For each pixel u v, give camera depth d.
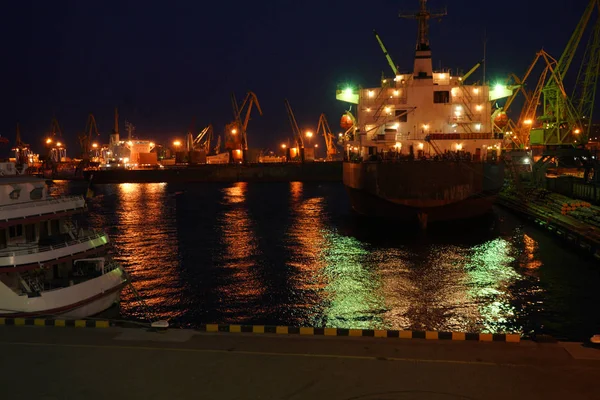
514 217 65.75
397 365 13.27
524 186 90.62
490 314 28.25
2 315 21.70
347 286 34.25
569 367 13.02
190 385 12.34
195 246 50.25
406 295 32.03
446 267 39.38
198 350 14.33
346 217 69.25
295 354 14.00
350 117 76.56
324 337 15.17
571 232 46.84
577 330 25.78
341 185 149.88
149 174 175.38
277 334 15.46
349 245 48.91
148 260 43.47
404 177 54.72
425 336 15.20
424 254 44.19
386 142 63.75
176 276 37.38
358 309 29.36
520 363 13.30
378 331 15.39
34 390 12.17
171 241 53.47
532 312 28.52
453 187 54.06
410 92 64.19
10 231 25.23
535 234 52.88
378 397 11.61
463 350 14.15
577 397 11.55
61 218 28.33
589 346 14.33
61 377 12.82
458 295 31.91
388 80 69.06
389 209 57.34
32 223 26.09
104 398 11.76
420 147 63.59
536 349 14.15
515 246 46.88
